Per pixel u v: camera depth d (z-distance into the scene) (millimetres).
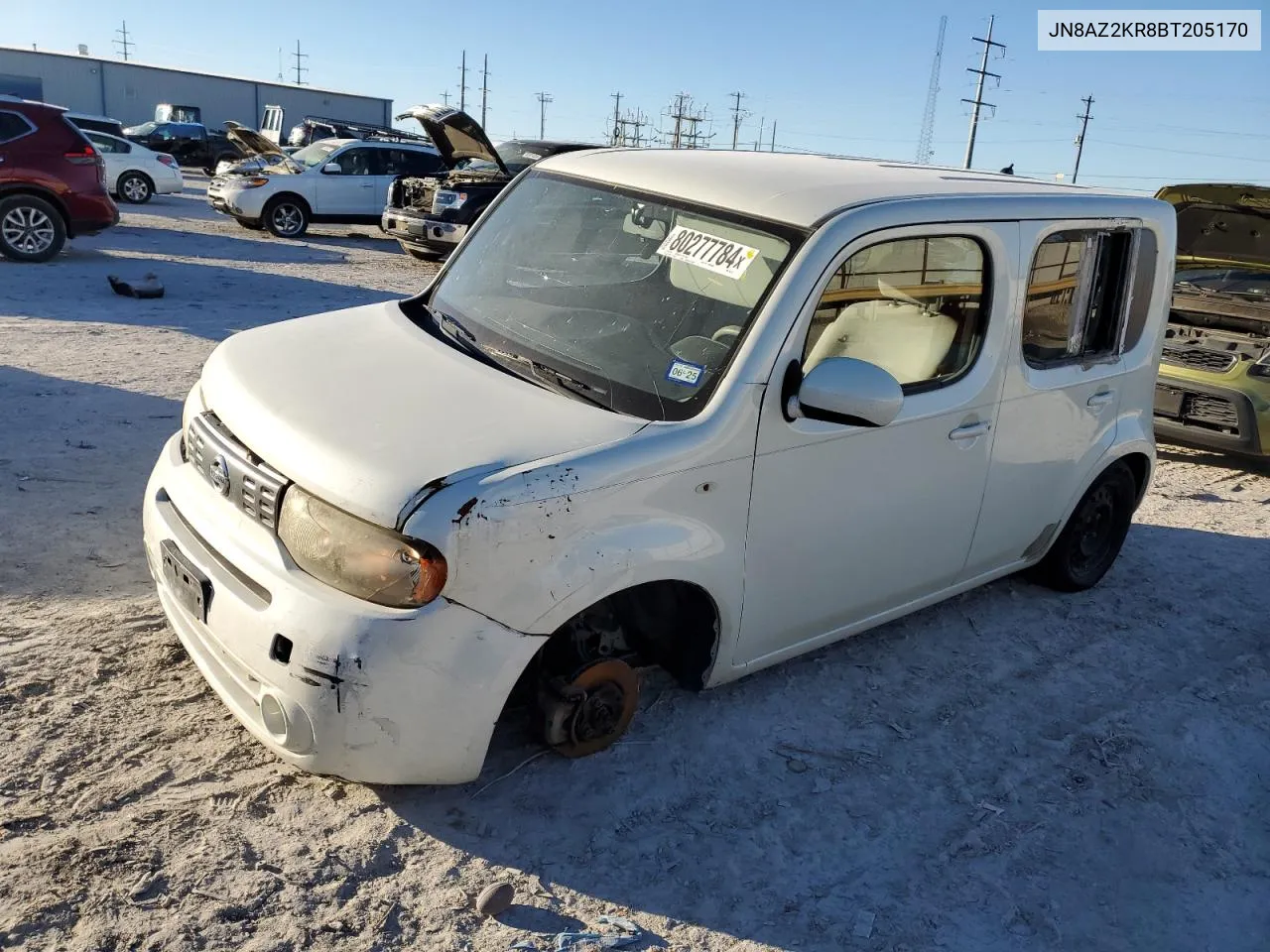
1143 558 5719
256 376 3221
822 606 3633
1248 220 7926
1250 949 2906
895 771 3504
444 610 2617
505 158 15859
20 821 2748
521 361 3350
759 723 3654
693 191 3602
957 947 2768
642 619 3424
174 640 3717
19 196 12195
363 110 57562
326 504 2693
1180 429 7676
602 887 2809
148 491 3387
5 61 48875
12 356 7410
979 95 55938
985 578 4469
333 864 2752
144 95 51719
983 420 3910
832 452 3377
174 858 2699
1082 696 4152
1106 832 3330
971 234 3682
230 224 19250
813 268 3205
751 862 2979
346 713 2604
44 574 4082
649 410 3090
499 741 3318
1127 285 4527
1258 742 3979
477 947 2555
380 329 3613
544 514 2703
